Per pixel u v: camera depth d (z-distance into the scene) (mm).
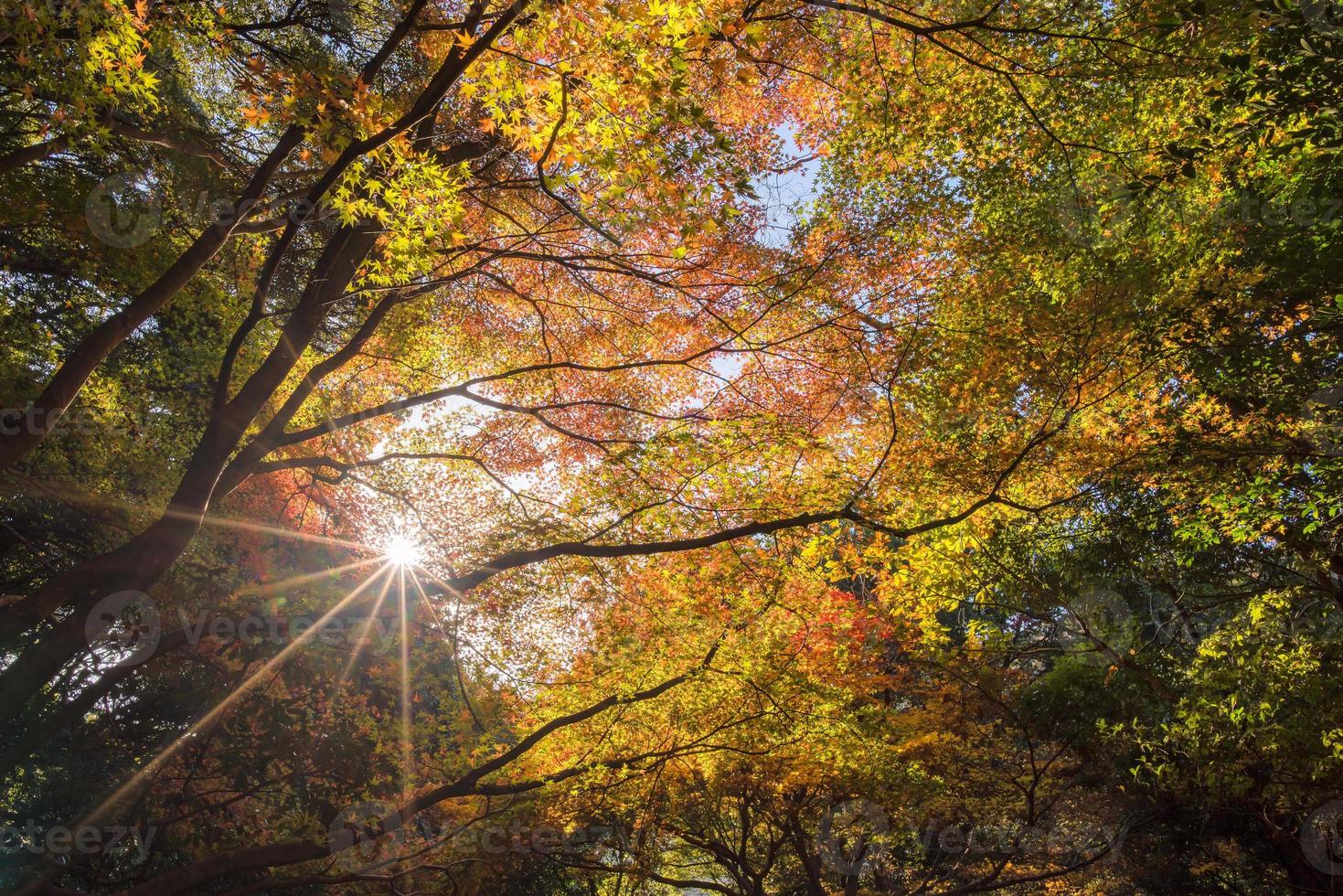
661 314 11617
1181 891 18625
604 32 6086
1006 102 9789
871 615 11453
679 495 9211
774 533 9352
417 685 10523
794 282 10094
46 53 6520
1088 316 9875
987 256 10547
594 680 10383
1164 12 7723
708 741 10539
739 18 6535
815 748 10578
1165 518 12430
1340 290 9375
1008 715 15688
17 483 10609
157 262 11719
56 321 13234
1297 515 9961
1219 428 10828
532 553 8438
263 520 13188
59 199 10688
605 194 7008
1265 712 11180
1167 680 14406
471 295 12820
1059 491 11914
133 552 7352
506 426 12734
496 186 10430
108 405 11969
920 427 10688
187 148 8312
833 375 10680
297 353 8812
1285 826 15289
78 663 9891
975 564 12469
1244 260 10344
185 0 7656
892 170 10602
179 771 9898
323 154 7117
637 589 9727
